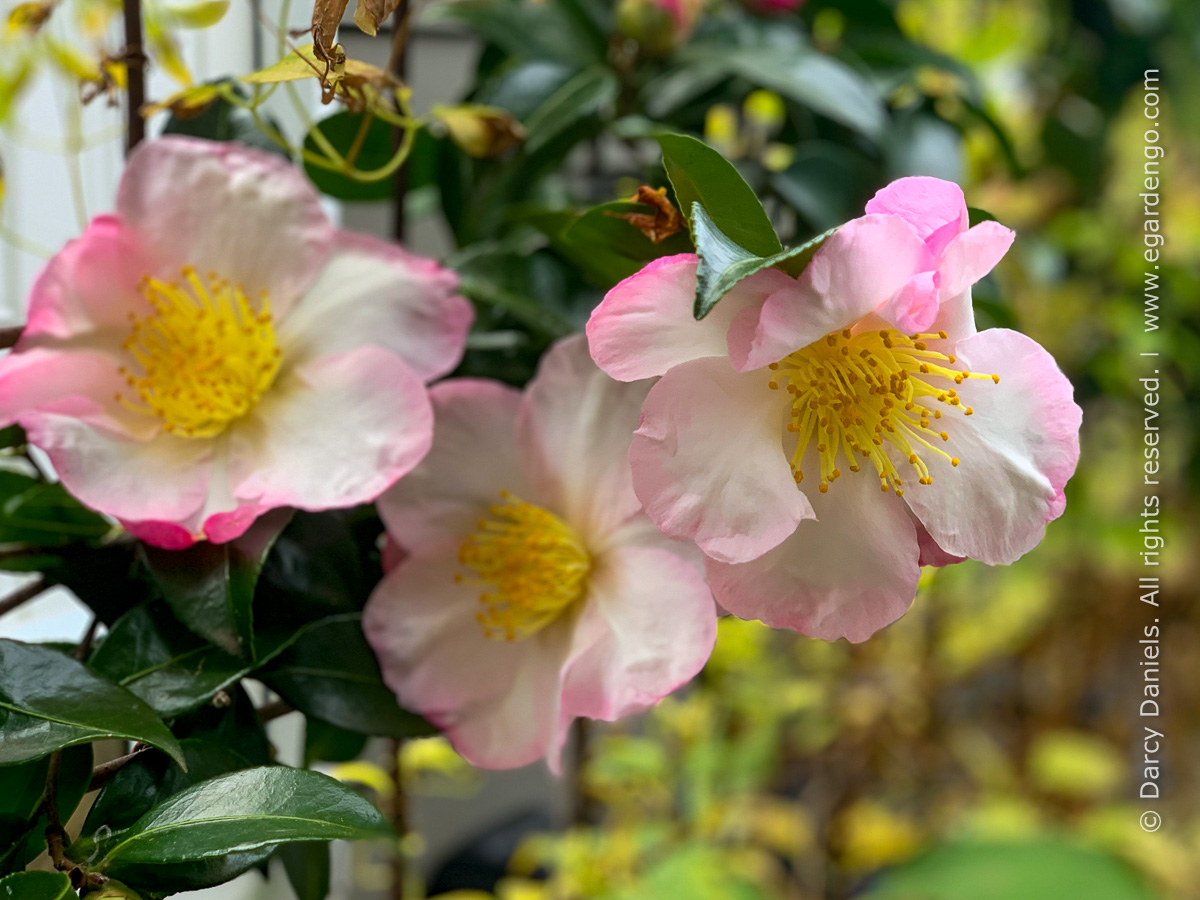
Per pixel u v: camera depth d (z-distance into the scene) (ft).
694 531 0.87
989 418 0.91
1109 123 2.23
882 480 0.90
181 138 1.03
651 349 0.87
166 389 1.00
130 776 0.90
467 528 1.02
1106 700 2.78
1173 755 2.69
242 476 0.99
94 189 1.36
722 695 1.82
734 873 1.79
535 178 1.37
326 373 1.01
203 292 1.01
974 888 1.98
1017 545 0.90
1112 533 2.21
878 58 1.47
